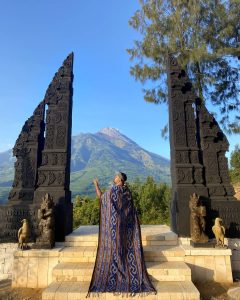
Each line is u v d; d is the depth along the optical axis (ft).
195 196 23.00
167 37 43.01
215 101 43.57
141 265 17.40
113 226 17.95
